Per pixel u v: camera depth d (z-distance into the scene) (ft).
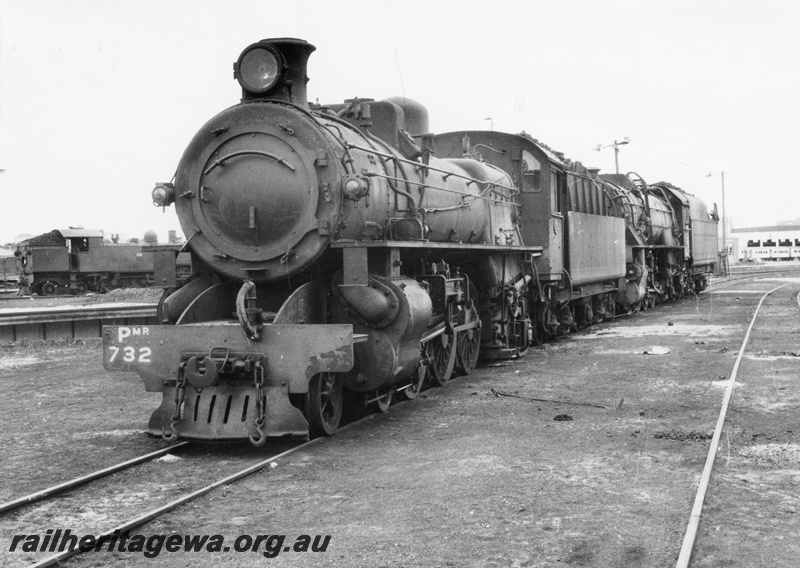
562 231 54.80
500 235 44.68
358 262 26.63
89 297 118.32
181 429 25.11
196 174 28.45
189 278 29.84
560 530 17.24
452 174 37.99
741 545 16.25
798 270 217.97
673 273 99.40
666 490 19.97
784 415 28.68
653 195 97.09
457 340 39.75
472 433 26.86
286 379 24.79
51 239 145.89
